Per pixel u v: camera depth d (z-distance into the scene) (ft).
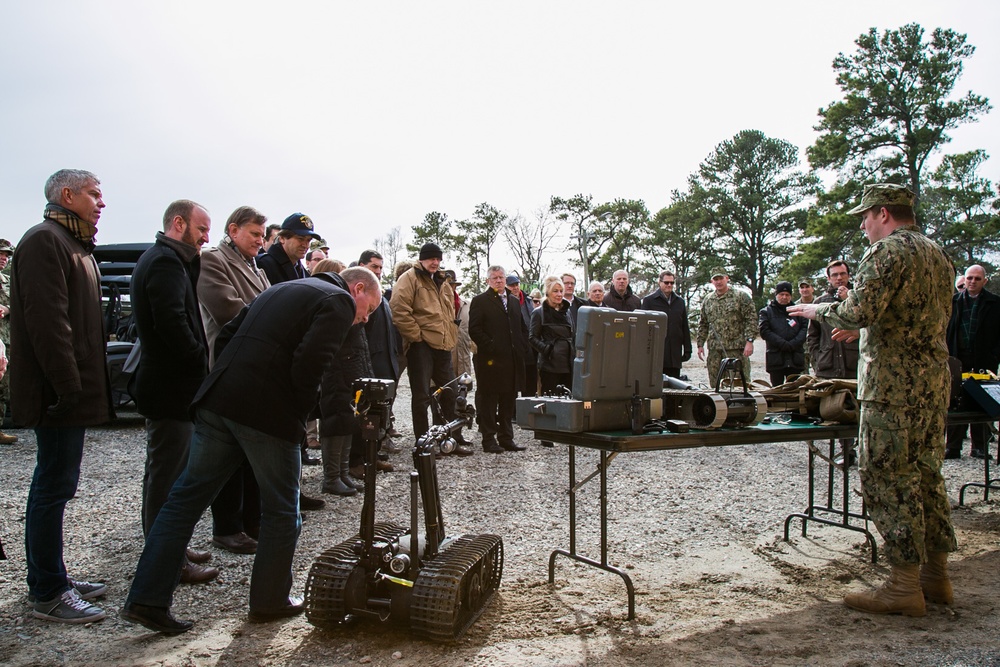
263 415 10.11
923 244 11.22
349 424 17.30
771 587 12.24
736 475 20.90
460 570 9.84
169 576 10.00
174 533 10.06
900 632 10.27
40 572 10.55
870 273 10.99
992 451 24.49
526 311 31.19
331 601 9.95
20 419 10.36
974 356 23.50
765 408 11.86
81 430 10.88
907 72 120.88
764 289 174.09
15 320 10.41
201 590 11.86
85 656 9.46
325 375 17.42
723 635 10.12
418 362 21.40
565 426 10.66
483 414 23.50
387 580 10.08
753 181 177.58
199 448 10.22
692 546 14.52
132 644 9.83
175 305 11.19
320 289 10.61
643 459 22.94
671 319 28.19
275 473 10.39
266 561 10.52
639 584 12.32
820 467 22.07
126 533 14.73
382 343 20.94
